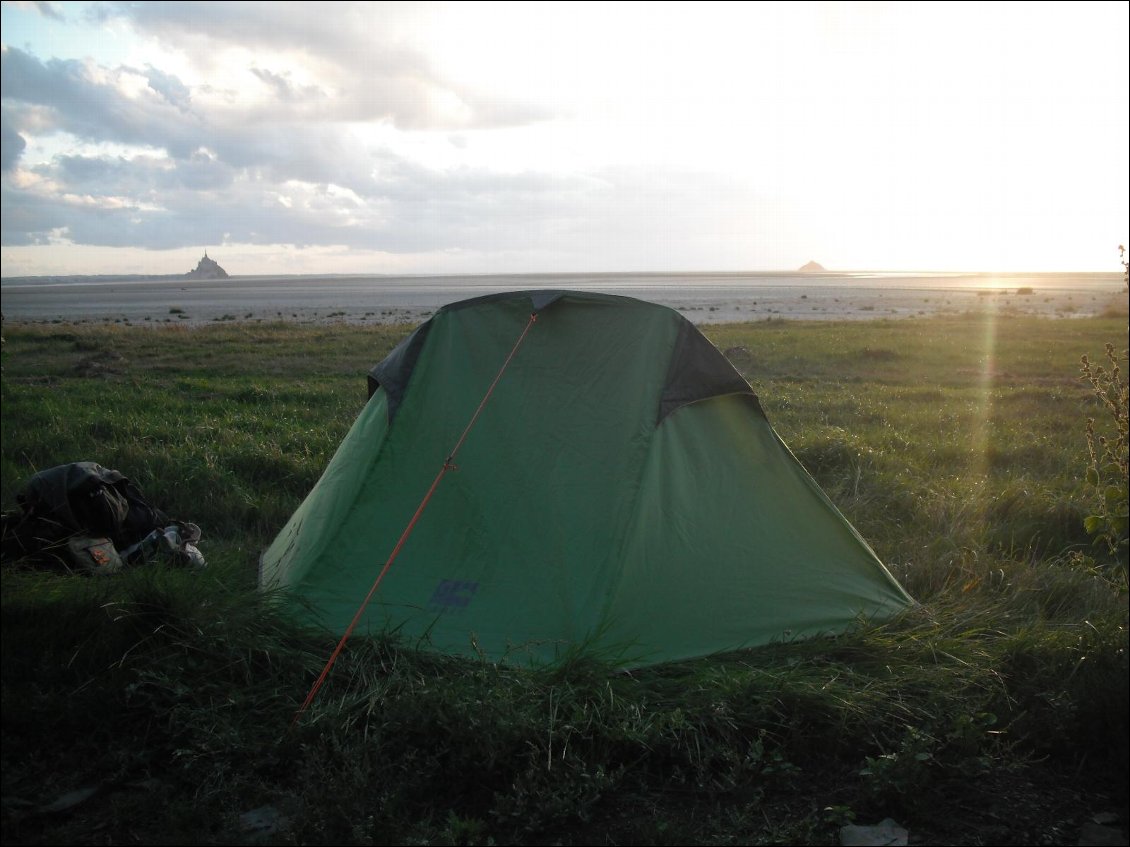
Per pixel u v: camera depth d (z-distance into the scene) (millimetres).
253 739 3635
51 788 3408
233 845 3076
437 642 4324
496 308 5355
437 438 5078
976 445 9898
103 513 5500
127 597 4305
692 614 4441
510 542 4641
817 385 16562
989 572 5738
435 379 5273
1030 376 18422
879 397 14664
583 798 3303
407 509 4918
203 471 7844
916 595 5473
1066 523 6941
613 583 4363
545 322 5203
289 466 8273
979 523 6941
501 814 3178
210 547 6219
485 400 5066
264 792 3357
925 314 51500
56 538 5316
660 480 4695
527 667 4098
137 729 3748
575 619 4316
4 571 4930
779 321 37375
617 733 3570
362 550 4801
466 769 3420
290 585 4742
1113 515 4090
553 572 4492
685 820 3250
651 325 5070
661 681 4035
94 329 34469
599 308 5184
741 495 4879
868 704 3861
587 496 4645
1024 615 5027
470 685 3805
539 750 3461
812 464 8648
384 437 5137
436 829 3113
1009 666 4305
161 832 3154
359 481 5012
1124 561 5930
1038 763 3664
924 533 6801
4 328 33375
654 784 3506
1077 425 11477
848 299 80875
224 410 12242
